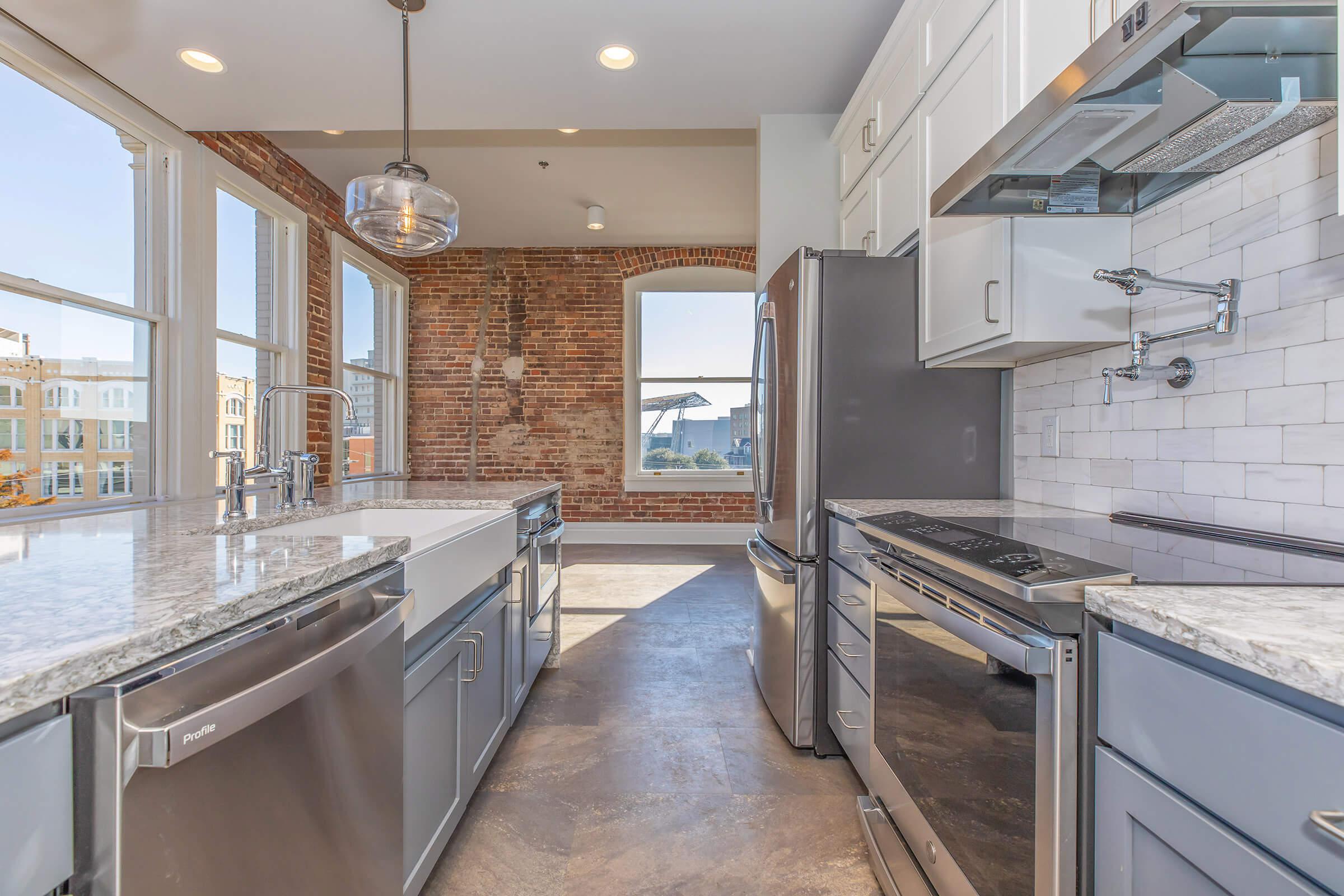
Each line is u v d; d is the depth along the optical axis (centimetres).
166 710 58
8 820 46
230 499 149
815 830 160
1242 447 120
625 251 572
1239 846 57
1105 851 76
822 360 196
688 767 191
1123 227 150
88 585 76
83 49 226
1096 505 160
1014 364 193
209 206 306
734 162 402
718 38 223
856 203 254
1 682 45
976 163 120
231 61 233
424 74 242
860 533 163
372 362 520
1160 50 80
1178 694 65
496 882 141
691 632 324
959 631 101
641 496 573
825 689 197
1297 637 57
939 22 177
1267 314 115
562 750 201
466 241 555
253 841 71
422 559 123
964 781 104
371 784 98
